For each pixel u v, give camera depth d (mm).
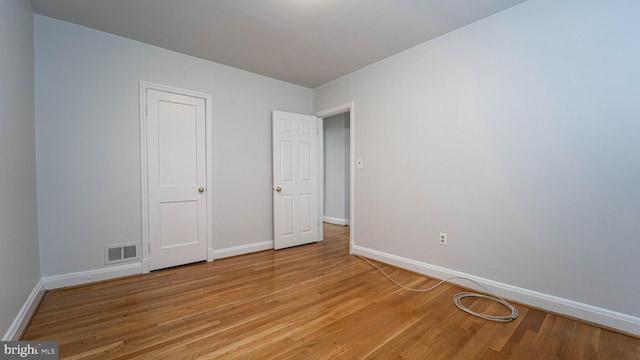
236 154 3453
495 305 2119
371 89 3283
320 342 1642
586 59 1850
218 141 3299
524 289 2127
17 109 1824
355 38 2660
